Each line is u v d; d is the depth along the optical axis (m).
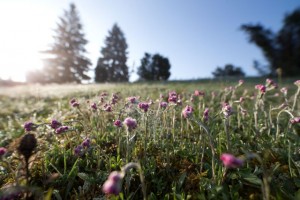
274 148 0.22
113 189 0.11
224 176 0.17
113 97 0.29
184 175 0.19
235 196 0.16
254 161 0.21
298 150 0.22
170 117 0.30
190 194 0.18
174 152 0.22
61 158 0.22
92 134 0.27
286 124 0.31
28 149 0.16
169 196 0.17
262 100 0.28
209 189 0.17
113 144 0.25
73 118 0.35
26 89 1.05
